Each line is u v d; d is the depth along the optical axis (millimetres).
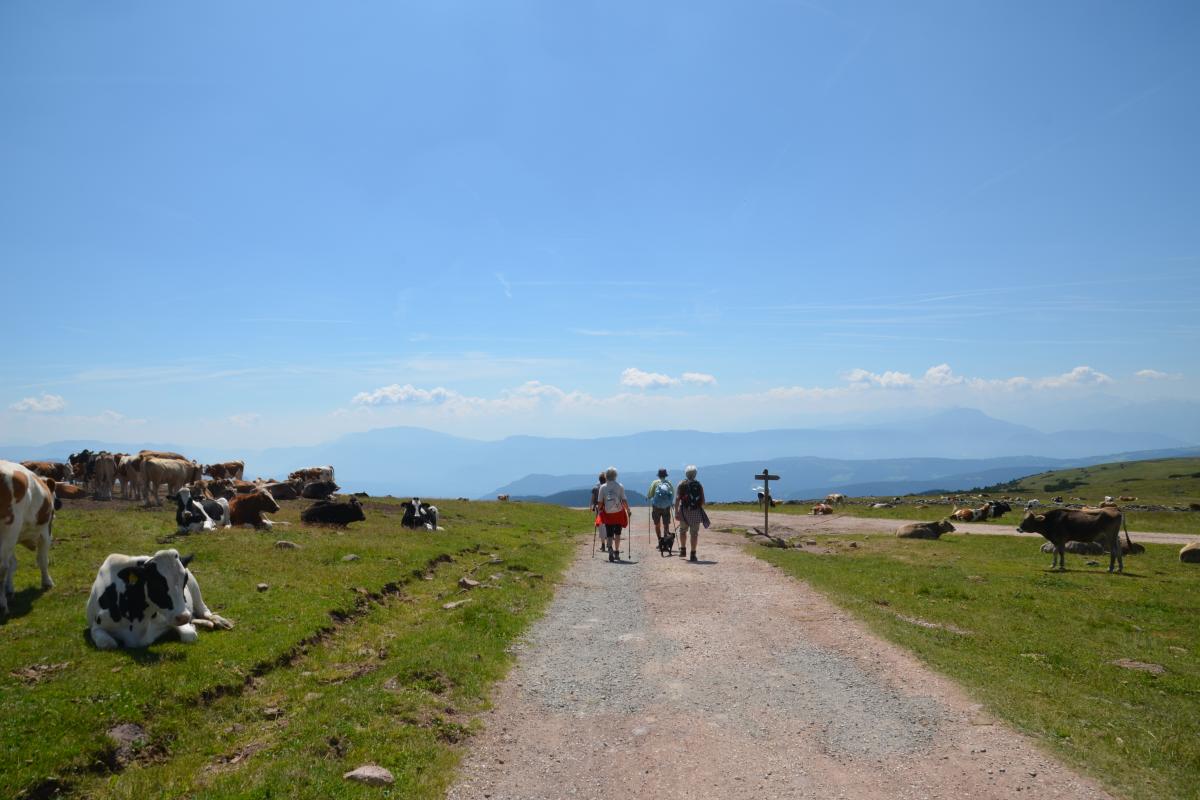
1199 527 40812
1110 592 20516
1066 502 60094
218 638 11805
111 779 7766
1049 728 9578
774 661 12875
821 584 19688
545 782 8391
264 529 23609
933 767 8609
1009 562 27312
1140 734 9414
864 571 23016
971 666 12312
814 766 8758
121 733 8562
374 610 15438
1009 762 8625
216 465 41812
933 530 35625
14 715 8273
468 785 8219
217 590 14539
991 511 46719
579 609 16922
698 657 13148
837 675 12062
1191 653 14148
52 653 10266
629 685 11711
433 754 8750
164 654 10711
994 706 10375
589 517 43906
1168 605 18625
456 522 33625
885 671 12188
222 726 9391
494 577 19625
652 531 35688
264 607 13773
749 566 23125
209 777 8094
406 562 19859
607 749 9328
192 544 18969
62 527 20359
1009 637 14719
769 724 10070
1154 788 7922
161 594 11219
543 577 20281
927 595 19344
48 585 13477
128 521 22594
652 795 8109
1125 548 29656
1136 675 12398
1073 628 15898
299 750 8539
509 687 11492
